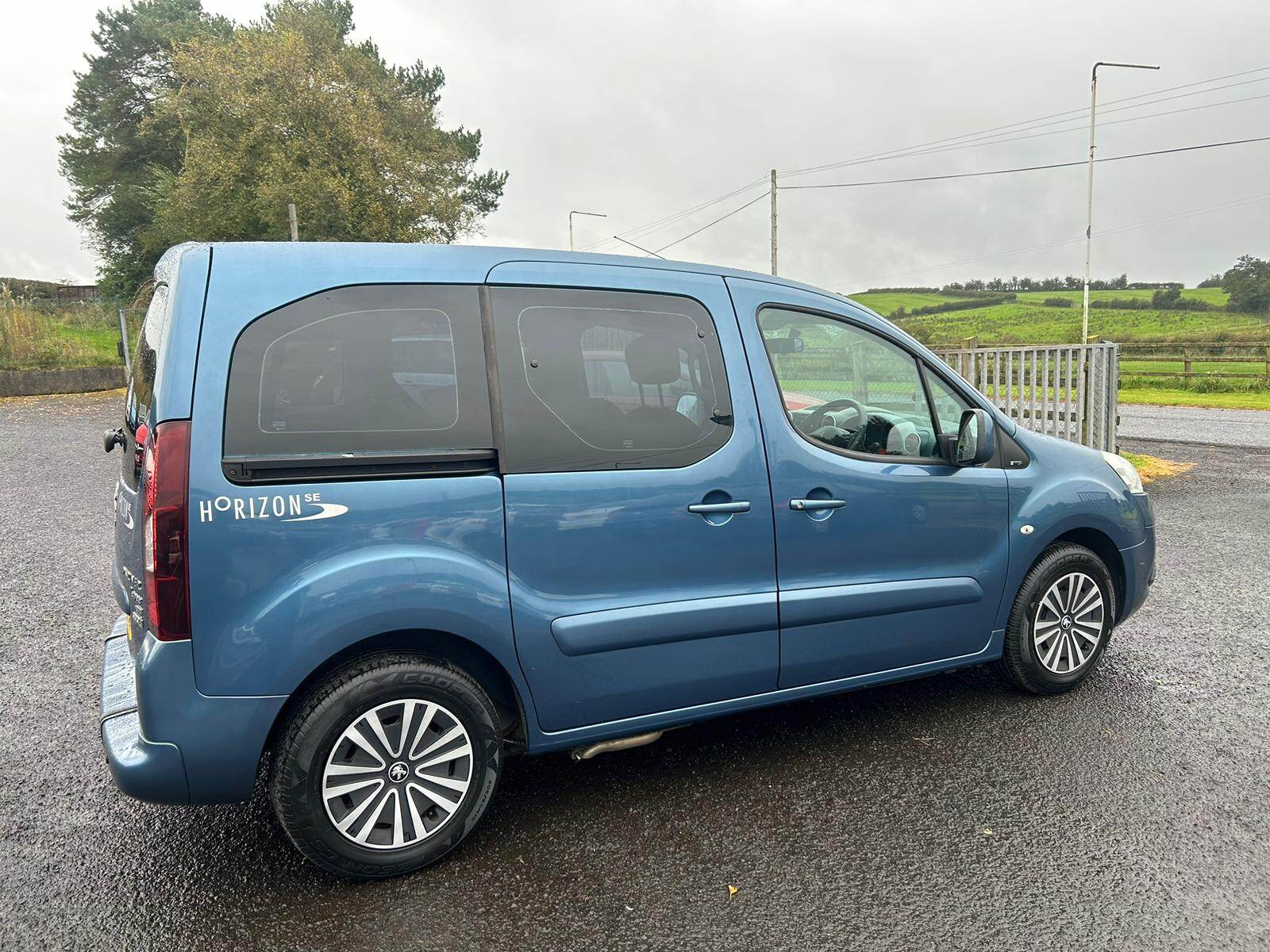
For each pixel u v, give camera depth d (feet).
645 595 9.52
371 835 8.46
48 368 63.52
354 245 8.68
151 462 7.60
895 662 11.50
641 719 9.85
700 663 9.96
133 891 8.43
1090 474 13.07
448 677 8.61
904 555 11.25
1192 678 13.76
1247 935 7.63
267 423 7.86
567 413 9.16
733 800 10.12
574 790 10.39
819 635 10.71
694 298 10.17
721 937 7.69
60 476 32.37
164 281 8.80
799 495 10.37
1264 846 9.03
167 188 103.76
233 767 7.86
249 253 8.22
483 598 8.57
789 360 10.73
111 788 10.50
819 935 7.70
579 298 9.47
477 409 8.73
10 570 20.08
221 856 9.05
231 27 128.26
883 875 8.59
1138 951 7.43
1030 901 8.13
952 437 11.46
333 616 7.93
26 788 10.46
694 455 9.76
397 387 8.43
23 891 8.41
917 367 11.84
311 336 8.16
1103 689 13.35
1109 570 13.69
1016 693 13.26
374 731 8.35
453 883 8.55
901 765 10.92
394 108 108.68
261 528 7.75
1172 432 53.42
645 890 8.39
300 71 93.91
